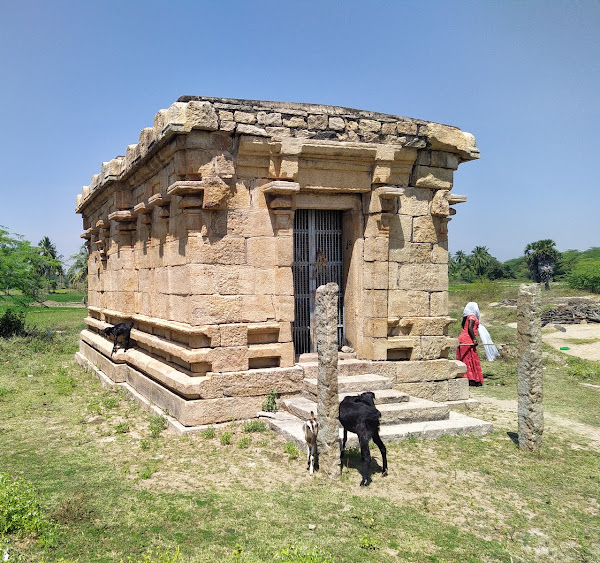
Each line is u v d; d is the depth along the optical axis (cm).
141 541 502
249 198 888
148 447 766
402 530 541
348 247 1024
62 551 481
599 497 635
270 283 902
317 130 909
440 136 987
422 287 1022
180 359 912
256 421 845
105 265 1498
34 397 1106
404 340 995
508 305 3362
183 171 840
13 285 2139
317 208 977
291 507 580
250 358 884
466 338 1250
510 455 757
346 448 744
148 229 1089
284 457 724
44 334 2133
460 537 533
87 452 756
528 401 769
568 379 1362
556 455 766
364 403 691
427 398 1005
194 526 534
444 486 650
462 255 9094
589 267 4431
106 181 1214
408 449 767
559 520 576
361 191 971
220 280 864
